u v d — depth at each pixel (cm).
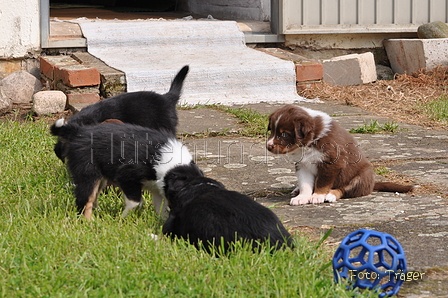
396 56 1332
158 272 368
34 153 707
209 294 339
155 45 1198
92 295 339
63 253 405
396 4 1330
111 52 1154
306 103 1059
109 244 413
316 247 406
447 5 1362
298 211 525
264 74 1081
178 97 679
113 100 627
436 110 999
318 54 1333
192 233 407
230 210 400
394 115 983
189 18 1420
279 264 374
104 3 2019
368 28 1322
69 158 502
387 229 463
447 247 419
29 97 1073
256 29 1318
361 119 938
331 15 1298
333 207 534
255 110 972
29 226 445
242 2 1466
